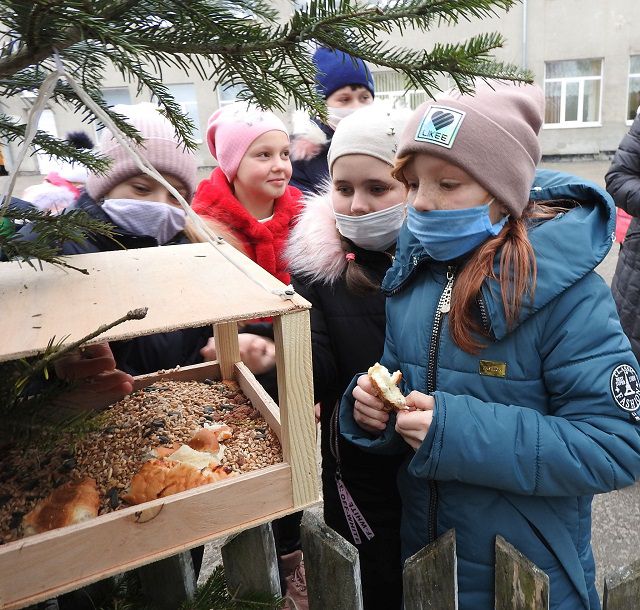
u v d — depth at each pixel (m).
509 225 1.04
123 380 0.93
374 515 1.36
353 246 1.43
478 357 1.02
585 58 12.04
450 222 1.02
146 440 0.78
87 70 0.63
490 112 0.99
